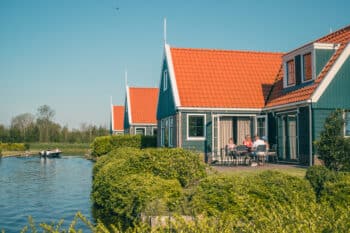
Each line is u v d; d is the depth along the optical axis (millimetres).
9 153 58938
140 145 34969
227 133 23766
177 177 12328
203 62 25656
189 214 9234
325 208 6898
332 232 5797
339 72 18547
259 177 10133
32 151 64188
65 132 79312
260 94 24359
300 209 8094
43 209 15086
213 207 9125
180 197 10211
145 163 12945
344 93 18562
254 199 9383
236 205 9109
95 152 39500
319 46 19625
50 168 33094
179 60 25406
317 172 10664
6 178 25562
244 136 23938
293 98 20250
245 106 23297
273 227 5977
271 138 22938
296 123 19875
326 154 14469
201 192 9570
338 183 9836
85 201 16641
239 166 19891
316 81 19312
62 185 21875
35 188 20750
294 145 21328
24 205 15914
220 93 23766
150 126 44281
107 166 14484
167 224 6105
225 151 22375
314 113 18391
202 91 23625
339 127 14633
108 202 13078
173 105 23891
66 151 67125
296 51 21266
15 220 13383
